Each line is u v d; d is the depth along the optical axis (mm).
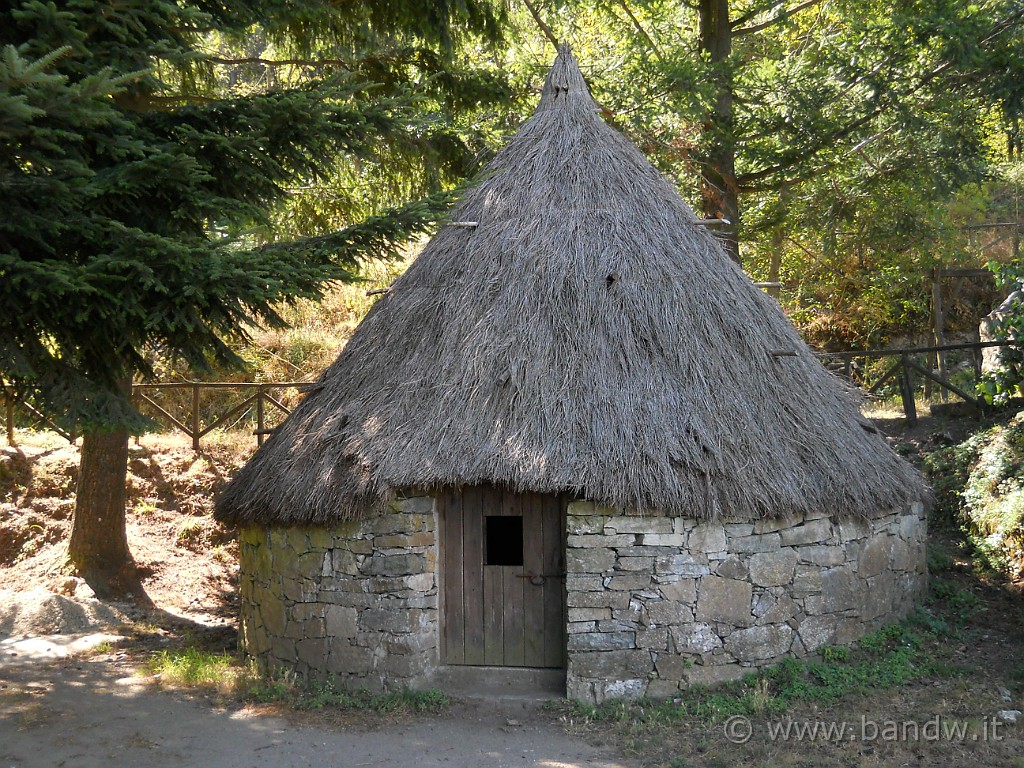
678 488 6836
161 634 9812
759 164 13273
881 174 12977
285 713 7023
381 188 11984
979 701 6574
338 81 8141
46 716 7078
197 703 7371
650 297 7734
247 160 7742
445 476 6891
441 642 7500
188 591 11289
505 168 8766
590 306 7656
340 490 7211
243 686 7617
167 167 6551
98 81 5484
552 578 7355
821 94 12203
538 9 14578
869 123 12555
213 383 14875
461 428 7133
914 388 14656
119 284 6449
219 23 7754
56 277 5906
